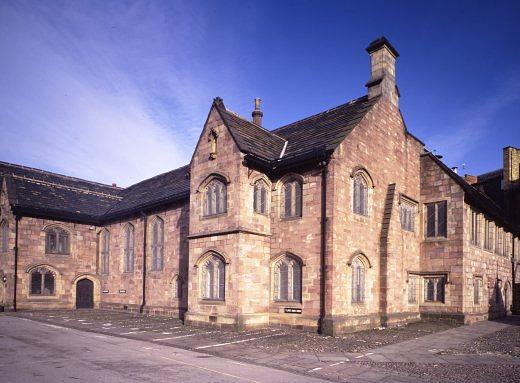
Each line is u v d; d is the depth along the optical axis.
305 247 19.22
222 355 13.14
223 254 19.77
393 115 23.73
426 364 12.02
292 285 19.64
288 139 24.16
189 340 16.05
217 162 20.92
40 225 31.22
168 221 27.45
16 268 29.73
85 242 33.38
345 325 17.98
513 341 16.44
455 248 23.38
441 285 23.70
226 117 21.23
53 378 10.02
